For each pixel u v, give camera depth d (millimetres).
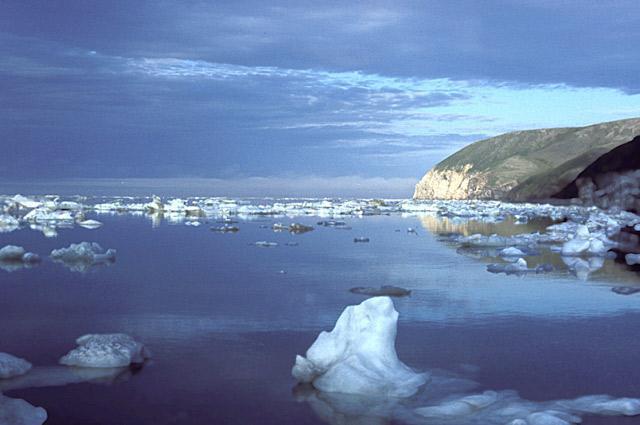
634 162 61938
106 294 10797
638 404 5480
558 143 128500
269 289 11430
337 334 6512
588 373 6547
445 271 14242
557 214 43906
